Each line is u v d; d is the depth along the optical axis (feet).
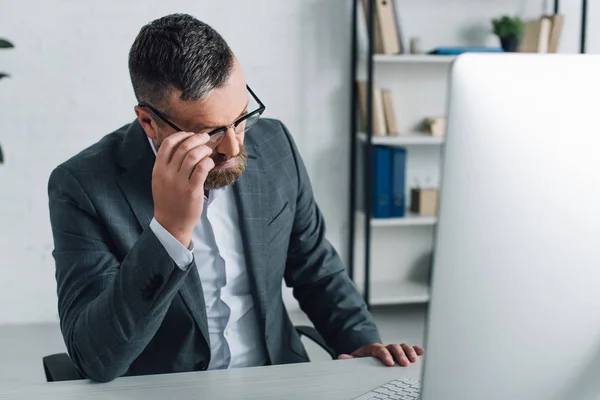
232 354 4.86
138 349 3.74
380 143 12.20
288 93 12.18
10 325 11.87
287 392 3.62
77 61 11.50
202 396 3.57
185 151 3.60
